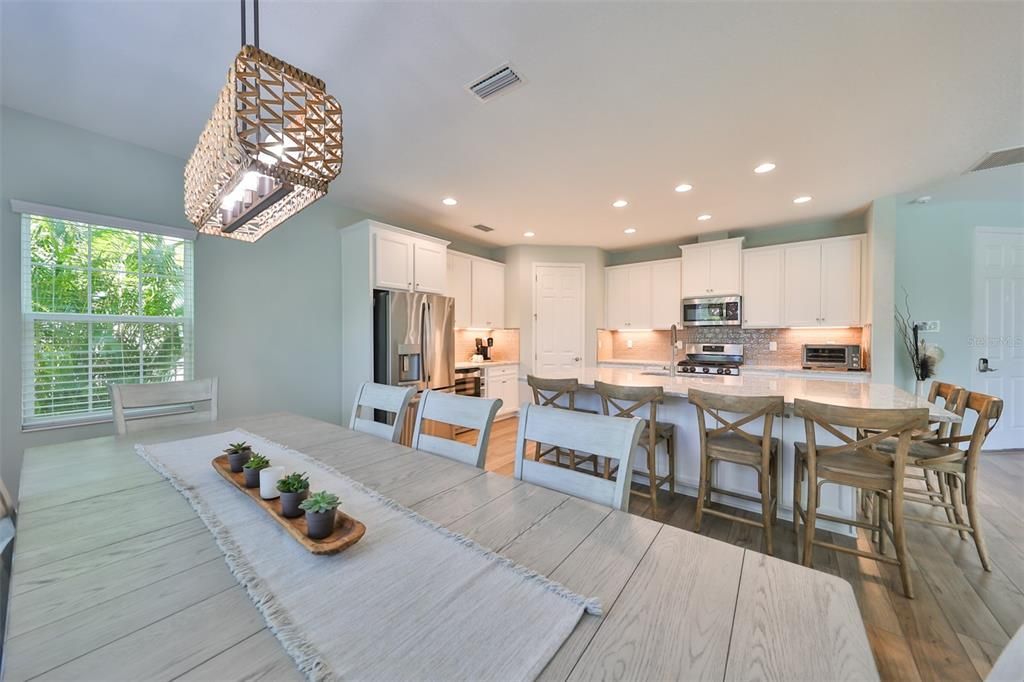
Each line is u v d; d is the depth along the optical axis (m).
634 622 0.62
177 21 1.65
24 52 1.83
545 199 3.78
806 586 0.71
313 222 3.73
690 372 4.98
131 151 2.69
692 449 2.80
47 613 0.64
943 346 4.05
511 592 0.70
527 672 0.52
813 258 4.40
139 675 0.52
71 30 1.70
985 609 1.67
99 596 0.69
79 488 1.18
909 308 4.11
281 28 1.69
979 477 3.18
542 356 5.64
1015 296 4.00
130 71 1.98
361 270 3.77
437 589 0.70
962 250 4.03
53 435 2.40
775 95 2.15
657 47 1.80
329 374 3.85
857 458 1.96
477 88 2.09
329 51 1.83
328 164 1.25
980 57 1.84
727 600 0.67
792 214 4.24
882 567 1.98
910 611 1.67
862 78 2.00
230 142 1.06
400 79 2.03
